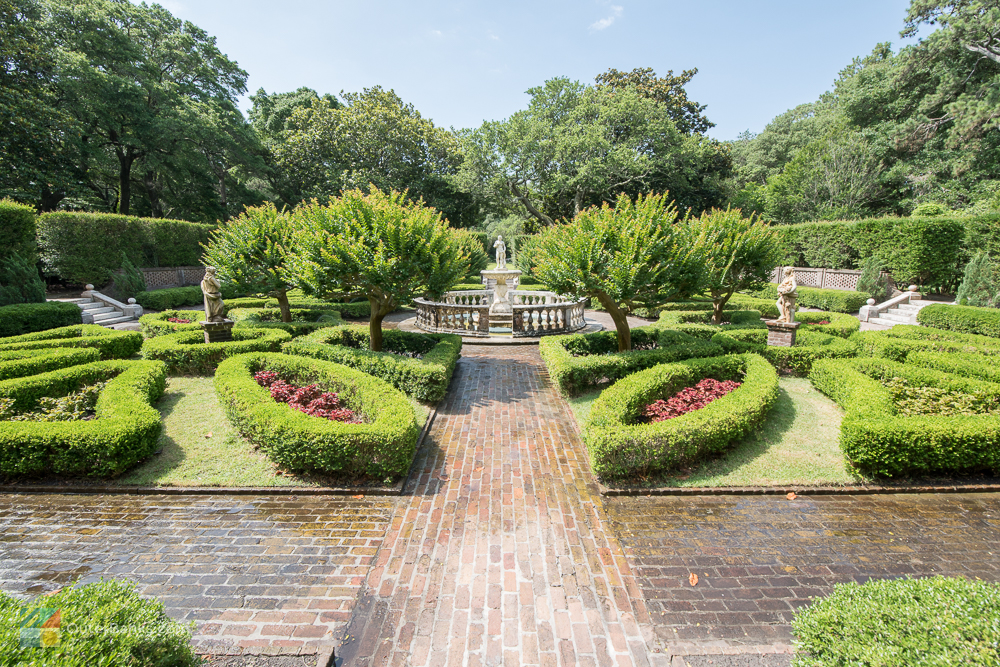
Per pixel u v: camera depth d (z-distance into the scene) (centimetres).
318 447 502
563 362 812
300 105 3719
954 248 1633
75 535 419
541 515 462
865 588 271
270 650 293
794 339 945
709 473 539
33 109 1828
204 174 2916
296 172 3359
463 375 970
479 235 3703
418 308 1533
